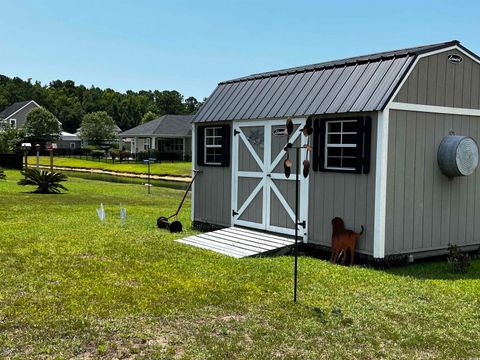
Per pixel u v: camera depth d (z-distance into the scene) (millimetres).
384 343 4801
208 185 11562
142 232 10875
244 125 10453
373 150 7953
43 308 5520
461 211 9250
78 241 9484
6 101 86688
